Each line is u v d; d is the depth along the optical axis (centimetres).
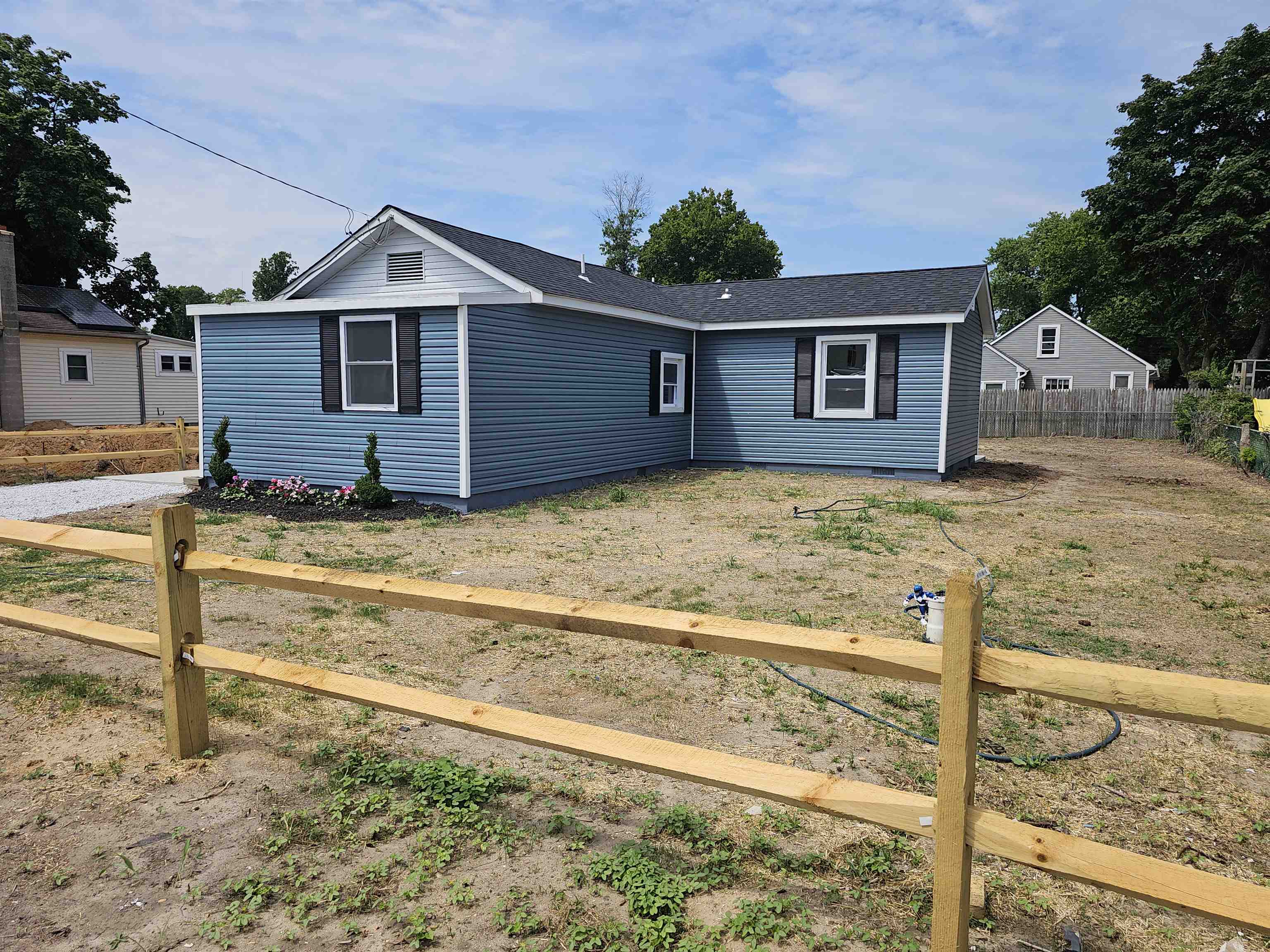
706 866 263
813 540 877
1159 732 391
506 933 231
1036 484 1427
